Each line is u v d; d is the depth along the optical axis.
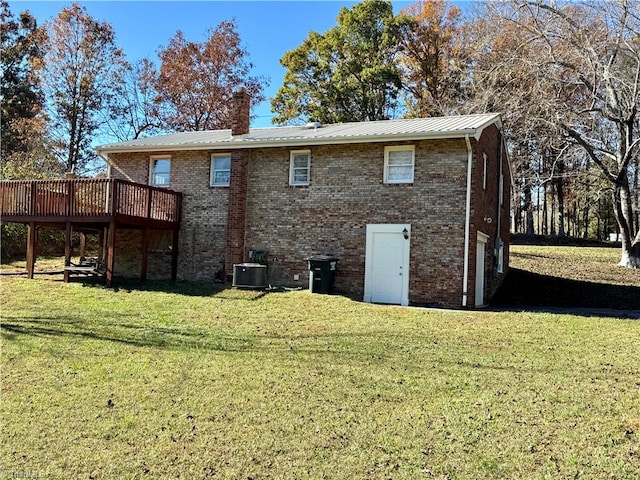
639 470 4.30
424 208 13.30
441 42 31.33
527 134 19.52
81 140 31.72
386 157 13.87
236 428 5.28
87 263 17.31
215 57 32.84
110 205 14.01
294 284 14.70
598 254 23.38
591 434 4.99
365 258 13.84
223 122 33.34
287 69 34.91
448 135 12.62
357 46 32.97
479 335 9.25
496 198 16.80
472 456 4.61
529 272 19.44
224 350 8.17
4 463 4.61
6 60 32.25
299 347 8.35
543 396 6.02
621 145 19.59
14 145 30.91
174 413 5.67
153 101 33.16
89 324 9.92
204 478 4.32
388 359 7.63
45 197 14.89
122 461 4.62
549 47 18.56
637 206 25.42
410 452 4.71
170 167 16.95
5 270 17.02
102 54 31.16
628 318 11.47
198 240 16.27
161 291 13.60
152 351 8.10
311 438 5.02
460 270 12.79
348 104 33.16
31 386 6.55
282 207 15.02
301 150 14.90
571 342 8.77
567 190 36.78
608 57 18.56
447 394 6.14
